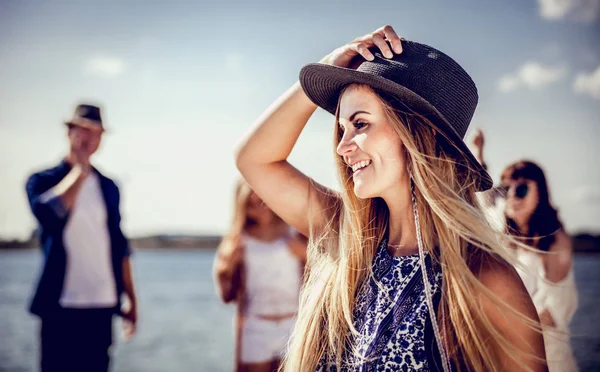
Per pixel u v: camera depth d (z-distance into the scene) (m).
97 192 4.50
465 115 1.54
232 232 4.22
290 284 4.12
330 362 1.56
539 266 3.17
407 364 1.38
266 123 1.79
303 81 1.65
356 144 1.52
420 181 1.45
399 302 1.45
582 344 7.75
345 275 1.59
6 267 52.59
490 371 1.31
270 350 4.05
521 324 1.31
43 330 4.31
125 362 10.30
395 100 1.49
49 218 4.27
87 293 4.37
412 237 1.54
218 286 4.19
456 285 1.36
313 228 1.80
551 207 3.27
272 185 1.82
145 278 45.78
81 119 4.36
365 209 1.64
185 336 14.05
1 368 8.72
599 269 30.95
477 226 1.40
